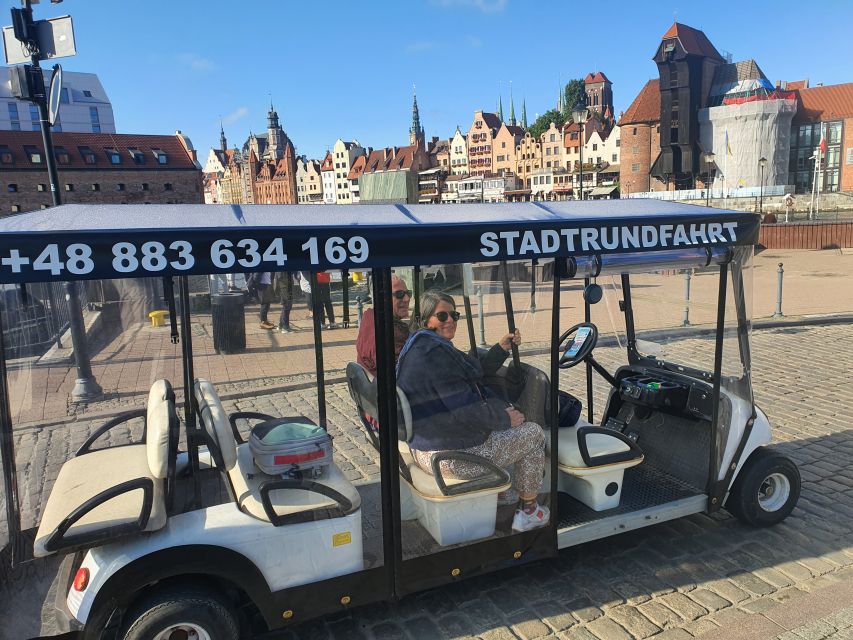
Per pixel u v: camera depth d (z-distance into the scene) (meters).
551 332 3.42
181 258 2.54
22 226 2.54
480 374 3.29
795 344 10.16
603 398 4.88
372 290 2.96
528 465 3.41
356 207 3.52
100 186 78.00
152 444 2.86
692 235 3.65
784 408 6.87
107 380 2.84
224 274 2.80
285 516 2.88
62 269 2.38
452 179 120.25
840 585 3.61
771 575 3.73
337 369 3.23
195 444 3.10
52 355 2.71
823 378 8.06
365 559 3.11
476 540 3.34
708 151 77.19
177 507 3.05
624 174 84.38
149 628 2.65
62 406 2.76
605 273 3.73
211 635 2.75
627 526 3.76
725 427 4.03
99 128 102.19
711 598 3.51
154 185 81.00
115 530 2.63
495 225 3.11
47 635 2.60
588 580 3.71
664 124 78.81
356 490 3.08
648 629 3.26
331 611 3.05
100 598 2.61
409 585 3.20
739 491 4.13
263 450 2.99
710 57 78.06
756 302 14.66
